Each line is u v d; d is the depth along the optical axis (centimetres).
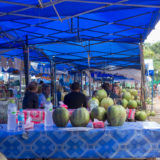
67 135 296
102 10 583
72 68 1791
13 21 690
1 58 739
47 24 736
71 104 531
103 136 296
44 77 1320
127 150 296
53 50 1140
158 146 296
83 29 819
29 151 294
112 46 1042
